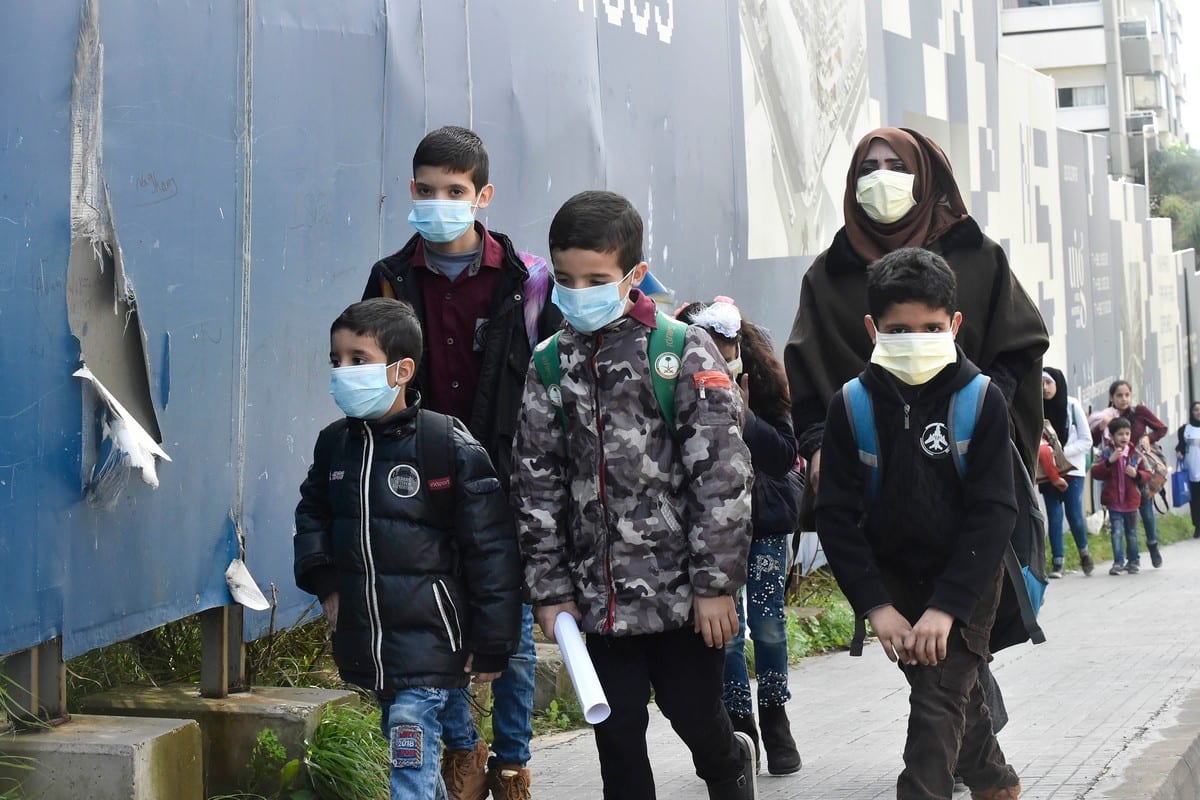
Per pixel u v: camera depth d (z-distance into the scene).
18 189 4.75
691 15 10.12
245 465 5.87
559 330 4.90
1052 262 22.64
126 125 5.21
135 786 4.82
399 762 4.43
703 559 4.19
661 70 9.65
